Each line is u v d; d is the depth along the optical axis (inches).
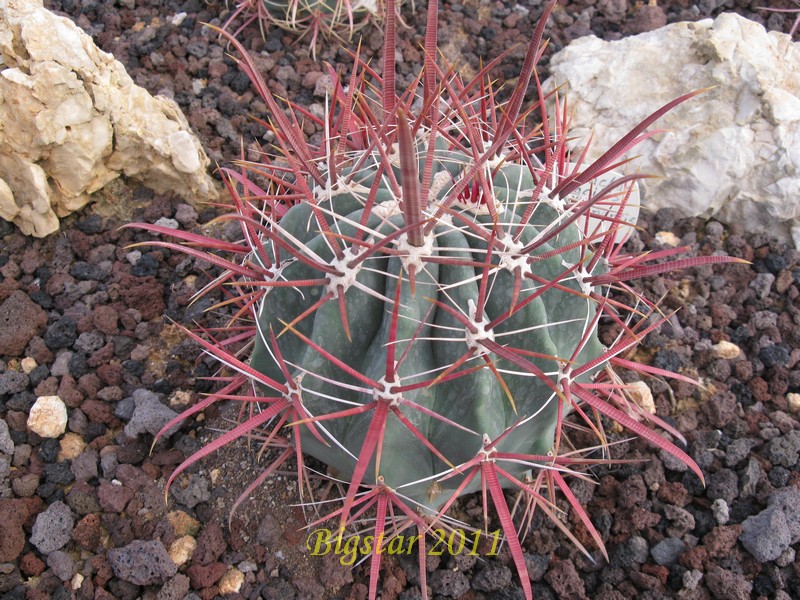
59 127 19.5
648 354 20.3
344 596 16.0
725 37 23.4
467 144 20.6
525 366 11.4
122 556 15.8
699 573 16.0
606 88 24.3
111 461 17.7
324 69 26.8
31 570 16.0
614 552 16.6
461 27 28.3
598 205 17.7
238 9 26.4
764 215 22.3
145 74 25.9
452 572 16.1
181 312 20.7
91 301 20.6
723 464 18.1
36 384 19.0
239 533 16.8
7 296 20.2
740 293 21.5
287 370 13.2
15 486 17.1
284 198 15.6
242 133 24.9
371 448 11.5
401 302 12.5
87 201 22.0
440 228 13.1
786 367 19.9
